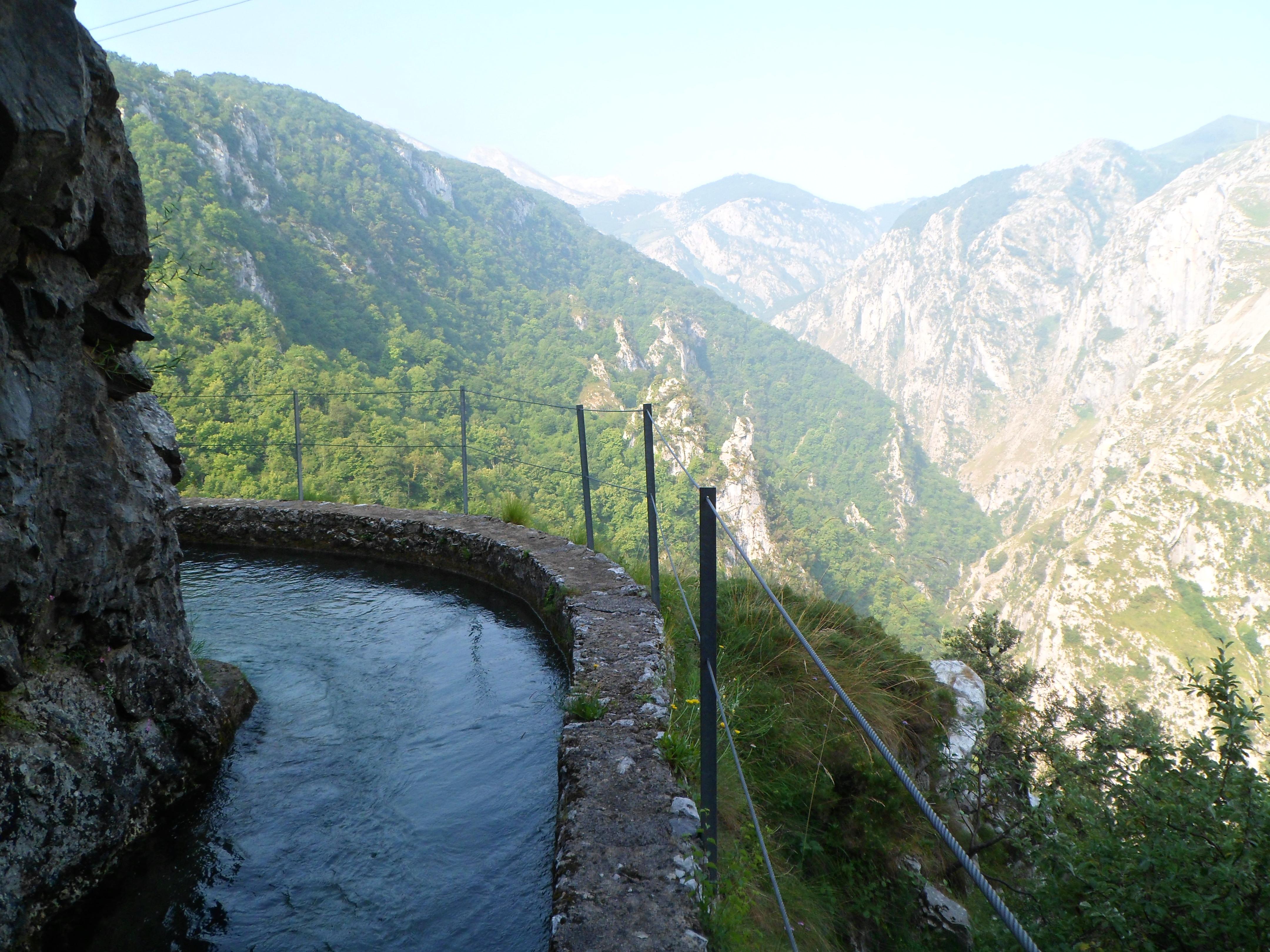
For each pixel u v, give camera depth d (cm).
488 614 786
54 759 348
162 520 473
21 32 292
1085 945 340
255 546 1041
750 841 419
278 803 436
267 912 349
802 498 17538
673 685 555
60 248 348
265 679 601
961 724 668
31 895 327
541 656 671
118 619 416
